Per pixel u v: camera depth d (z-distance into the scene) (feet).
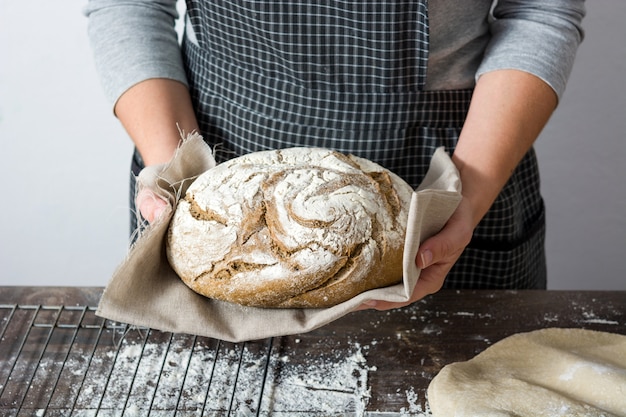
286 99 3.92
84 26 6.00
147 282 3.13
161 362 3.45
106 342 3.57
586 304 3.86
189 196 3.19
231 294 2.99
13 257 6.82
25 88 6.19
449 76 3.92
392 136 3.93
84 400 3.24
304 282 2.93
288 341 3.57
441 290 3.95
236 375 3.33
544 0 3.79
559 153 6.17
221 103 4.08
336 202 3.00
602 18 5.72
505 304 3.85
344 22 3.62
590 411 3.07
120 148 6.41
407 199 3.21
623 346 3.53
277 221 2.98
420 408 3.20
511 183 4.16
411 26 3.65
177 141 3.78
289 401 3.23
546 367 3.41
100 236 6.77
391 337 3.61
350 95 3.85
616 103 5.95
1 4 5.93
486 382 3.27
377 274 3.00
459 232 3.17
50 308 3.77
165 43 4.14
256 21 3.67
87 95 6.23
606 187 6.23
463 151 3.62
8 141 6.37
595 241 6.44
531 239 4.40
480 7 3.85
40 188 6.56
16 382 3.34
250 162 3.25
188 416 3.15
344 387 3.31
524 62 3.68
